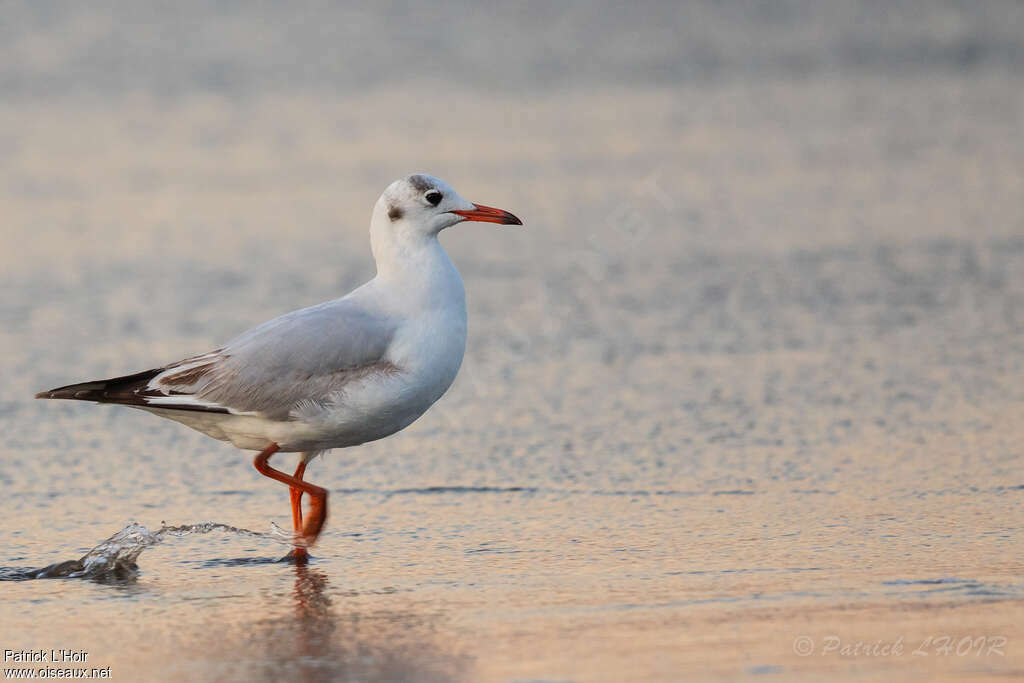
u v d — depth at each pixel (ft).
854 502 36.04
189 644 27.37
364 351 33.12
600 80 122.52
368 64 128.67
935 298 59.31
